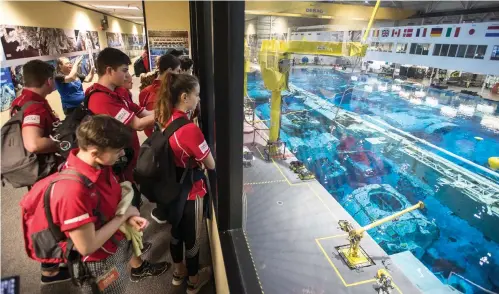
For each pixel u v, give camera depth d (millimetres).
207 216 1574
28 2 4164
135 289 1466
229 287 799
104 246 918
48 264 1350
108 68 1341
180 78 1087
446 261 2498
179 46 4742
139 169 1079
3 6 3547
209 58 1523
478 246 2537
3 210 2098
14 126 1246
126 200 962
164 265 1573
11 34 3689
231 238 1049
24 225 847
